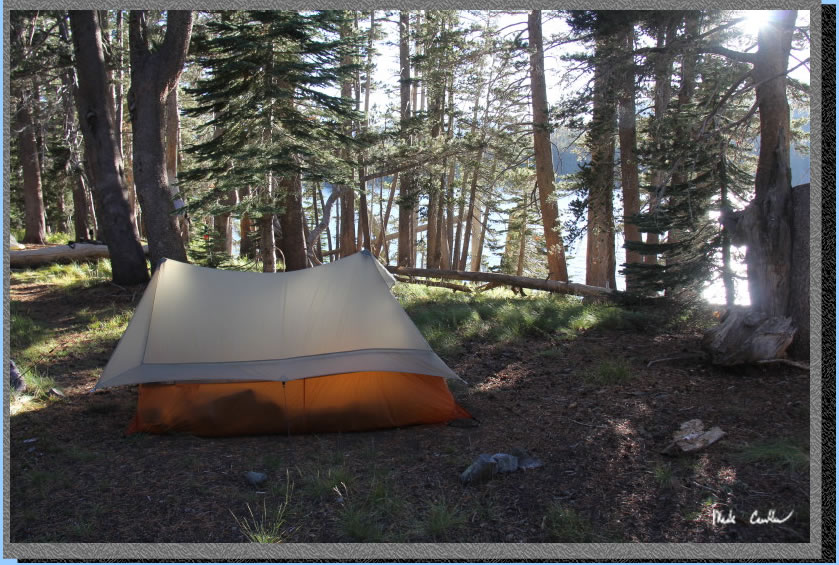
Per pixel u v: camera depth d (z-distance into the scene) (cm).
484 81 1783
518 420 589
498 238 3067
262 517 411
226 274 670
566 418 580
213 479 472
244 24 1098
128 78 1767
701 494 418
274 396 595
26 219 1948
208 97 1108
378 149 1598
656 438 516
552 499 428
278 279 667
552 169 1509
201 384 591
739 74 1034
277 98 1091
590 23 1007
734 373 654
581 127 1223
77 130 2002
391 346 610
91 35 1198
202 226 1599
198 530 394
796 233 667
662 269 926
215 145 1147
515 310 1009
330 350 607
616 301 1030
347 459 516
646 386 643
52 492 447
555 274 1501
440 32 1731
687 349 754
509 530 391
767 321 650
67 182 2031
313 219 2609
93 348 865
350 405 601
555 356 788
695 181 908
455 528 394
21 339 895
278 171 1084
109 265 1476
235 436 591
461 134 1873
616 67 1008
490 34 1648
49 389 682
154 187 1177
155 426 587
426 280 1523
